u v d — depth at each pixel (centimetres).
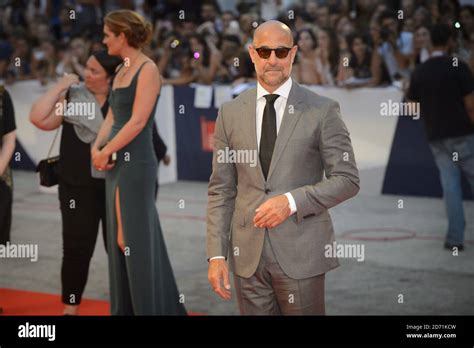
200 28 1023
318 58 846
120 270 439
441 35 607
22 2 1248
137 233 427
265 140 322
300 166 318
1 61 1009
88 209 462
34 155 990
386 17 820
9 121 466
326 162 316
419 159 788
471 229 675
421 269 572
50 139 970
